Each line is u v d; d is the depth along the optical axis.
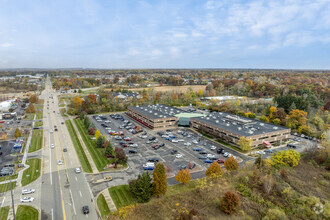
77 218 49.19
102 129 121.31
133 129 120.94
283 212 52.44
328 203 55.00
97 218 49.28
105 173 69.81
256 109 163.12
